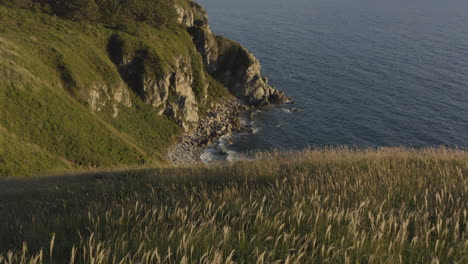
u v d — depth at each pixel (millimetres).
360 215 5020
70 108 70438
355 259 4039
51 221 6480
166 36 107000
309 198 5945
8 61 67562
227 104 109375
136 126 88625
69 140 65375
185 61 106000
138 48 96188
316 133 88750
